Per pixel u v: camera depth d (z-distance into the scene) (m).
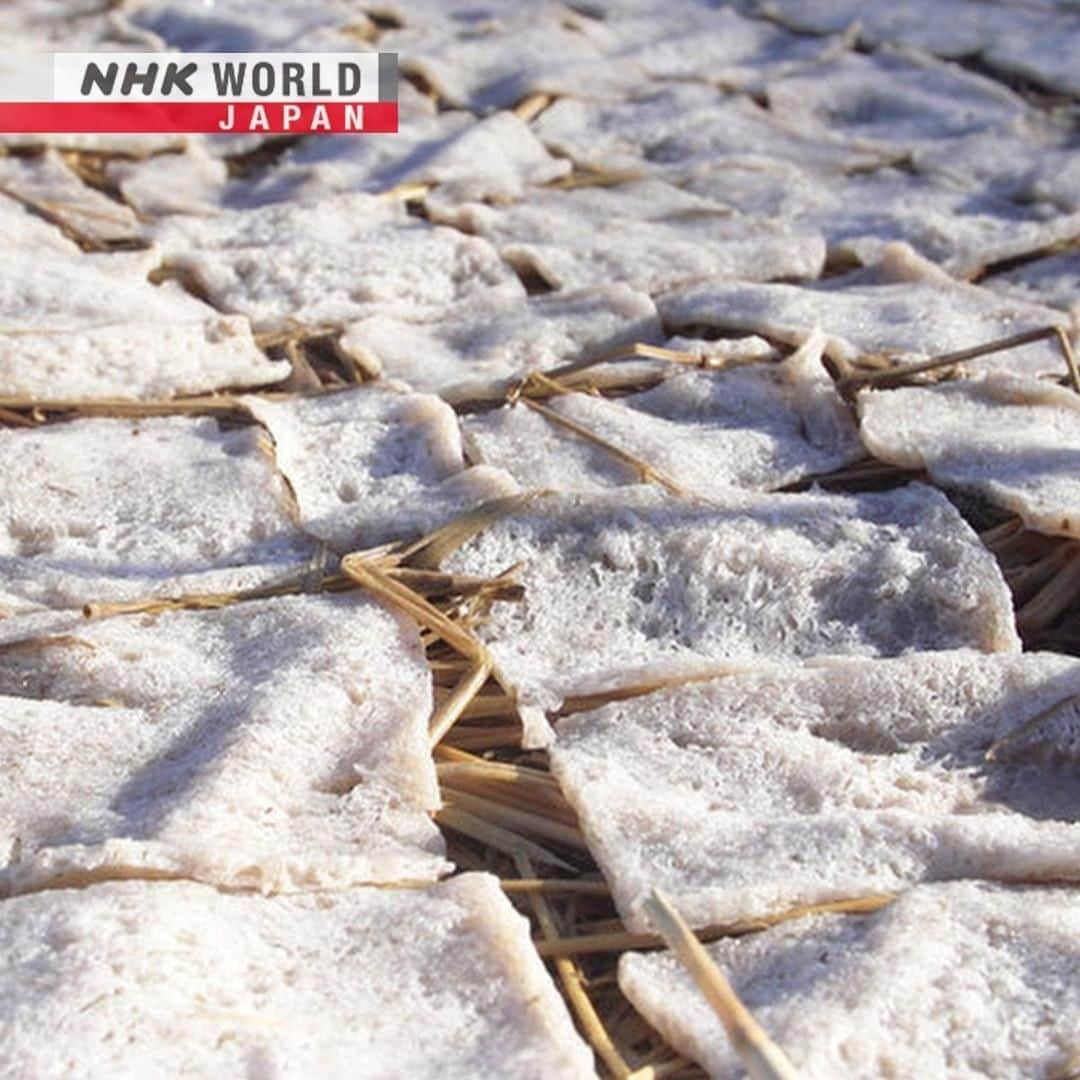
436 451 0.39
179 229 0.50
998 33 0.65
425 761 0.29
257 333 0.45
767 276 0.48
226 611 0.33
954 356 0.41
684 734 0.31
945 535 0.34
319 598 0.33
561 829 0.30
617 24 0.67
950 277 0.48
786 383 0.41
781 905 0.26
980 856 0.27
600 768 0.29
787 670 0.31
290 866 0.27
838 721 0.31
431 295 0.47
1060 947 0.26
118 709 0.31
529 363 0.44
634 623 0.34
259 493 0.37
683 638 0.34
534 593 0.34
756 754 0.30
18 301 0.44
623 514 0.35
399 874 0.27
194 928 0.25
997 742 0.30
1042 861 0.27
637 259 0.49
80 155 0.55
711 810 0.29
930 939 0.26
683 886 0.27
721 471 0.38
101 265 0.47
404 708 0.30
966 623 0.33
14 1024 0.23
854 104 0.62
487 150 0.56
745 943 0.26
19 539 0.36
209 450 0.39
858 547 0.35
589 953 0.27
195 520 0.36
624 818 0.28
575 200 0.54
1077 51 0.64
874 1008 0.25
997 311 0.46
